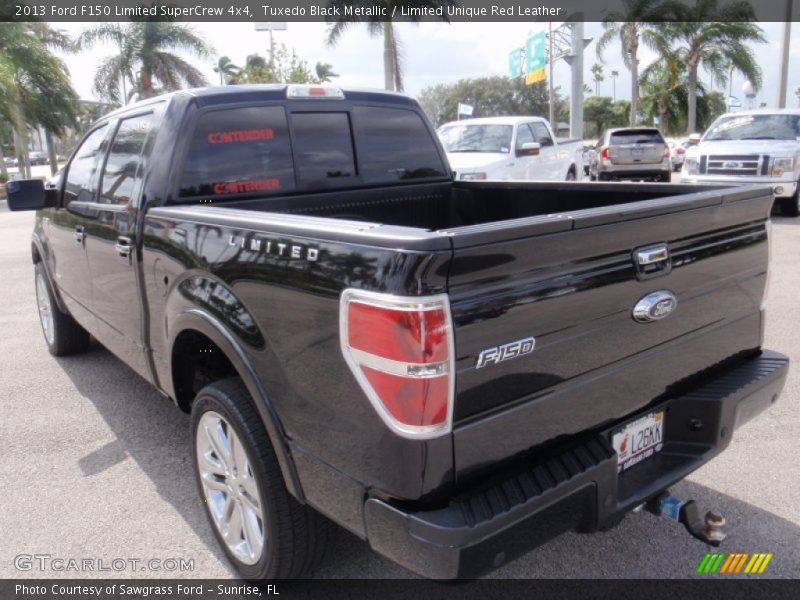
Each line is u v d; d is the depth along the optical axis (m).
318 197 3.70
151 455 3.87
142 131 3.47
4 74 30.66
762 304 2.93
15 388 4.89
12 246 12.26
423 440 1.85
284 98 3.57
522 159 12.68
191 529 3.16
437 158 4.34
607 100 76.38
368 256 1.88
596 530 2.24
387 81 24.20
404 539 1.92
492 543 1.90
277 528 2.44
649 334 2.38
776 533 2.99
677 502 2.44
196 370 3.17
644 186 3.48
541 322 2.01
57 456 3.88
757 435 3.90
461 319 1.83
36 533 3.14
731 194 2.58
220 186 3.34
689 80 37.22
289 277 2.14
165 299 3.01
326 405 2.08
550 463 2.12
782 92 21.20
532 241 1.92
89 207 3.86
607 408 2.30
